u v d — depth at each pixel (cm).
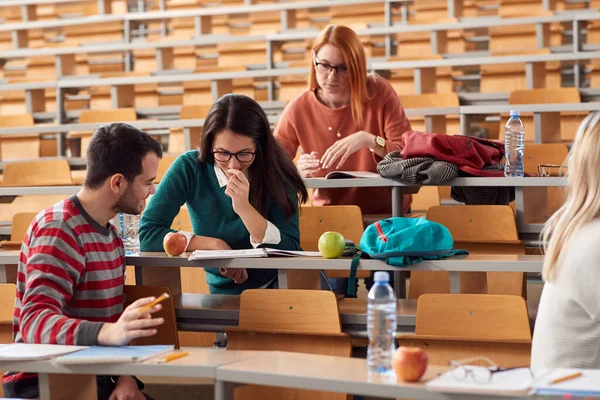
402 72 593
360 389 154
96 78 607
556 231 182
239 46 718
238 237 271
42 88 626
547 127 468
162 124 513
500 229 297
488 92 582
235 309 253
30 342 196
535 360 183
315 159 321
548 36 607
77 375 188
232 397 175
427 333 224
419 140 301
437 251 233
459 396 145
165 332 245
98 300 218
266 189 268
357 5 711
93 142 216
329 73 326
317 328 232
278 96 632
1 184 564
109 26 750
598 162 177
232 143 258
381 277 175
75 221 213
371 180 305
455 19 632
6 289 249
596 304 174
